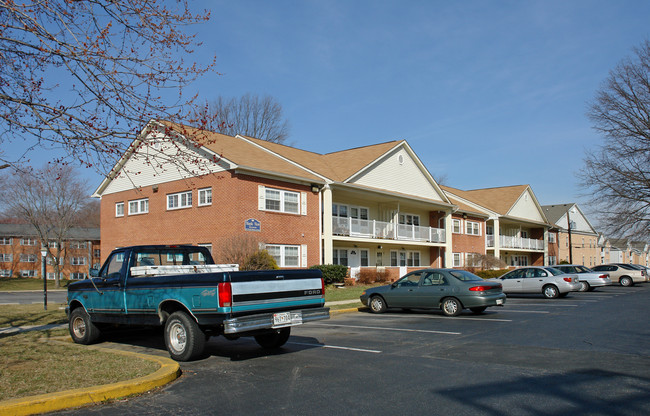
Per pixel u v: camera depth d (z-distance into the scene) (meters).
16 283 44.91
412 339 10.73
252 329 7.88
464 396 6.09
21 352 8.73
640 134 35.28
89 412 5.69
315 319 8.95
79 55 7.55
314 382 6.91
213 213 23.67
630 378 6.91
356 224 29.67
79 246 56.81
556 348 9.34
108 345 10.35
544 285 22.92
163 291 8.66
